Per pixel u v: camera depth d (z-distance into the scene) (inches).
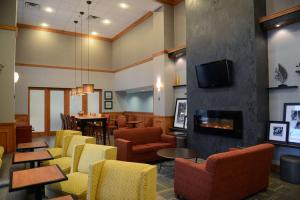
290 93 166.1
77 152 122.9
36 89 372.8
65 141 159.0
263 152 126.7
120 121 338.6
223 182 106.2
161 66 284.4
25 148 162.7
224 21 193.9
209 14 208.7
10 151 198.2
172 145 211.5
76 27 381.1
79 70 408.2
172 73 286.5
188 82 231.8
